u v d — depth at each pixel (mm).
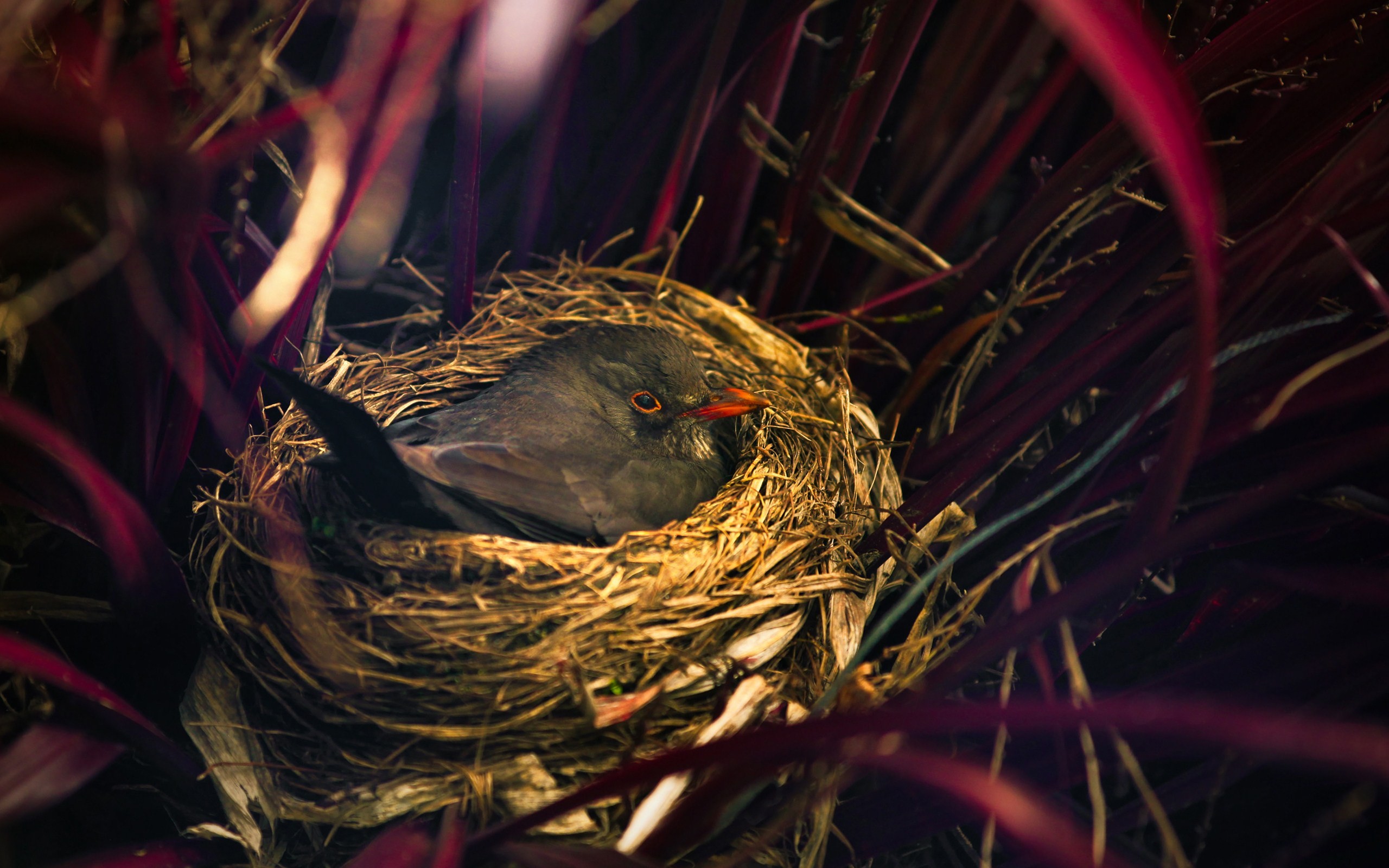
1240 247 712
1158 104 512
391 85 710
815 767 711
